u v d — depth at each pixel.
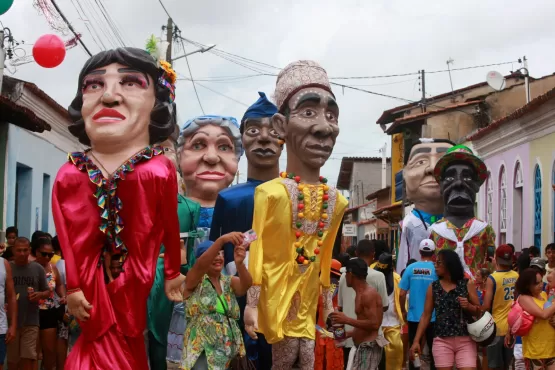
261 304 8.15
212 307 7.51
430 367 10.17
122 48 6.99
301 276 8.31
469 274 12.14
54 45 7.62
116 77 6.88
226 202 10.02
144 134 6.96
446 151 14.02
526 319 9.37
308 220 8.31
